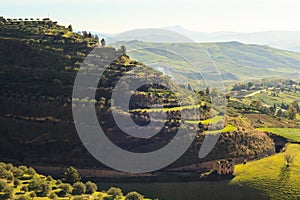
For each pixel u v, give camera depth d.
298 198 106.94
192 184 112.06
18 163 114.00
